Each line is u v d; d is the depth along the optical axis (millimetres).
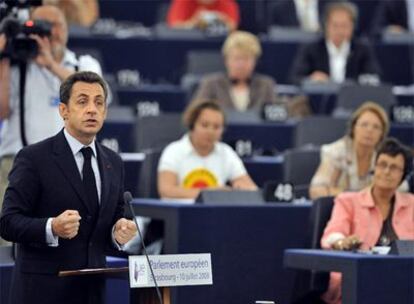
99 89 10906
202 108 16375
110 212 11008
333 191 15922
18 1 13938
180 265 11086
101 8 27812
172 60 24969
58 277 10844
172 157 16312
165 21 27594
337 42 23766
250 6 26984
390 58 25672
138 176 17250
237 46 20656
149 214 15078
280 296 15078
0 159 14039
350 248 13609
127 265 11812
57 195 10844
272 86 20953
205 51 24953
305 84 22797
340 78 23734
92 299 10969
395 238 14047
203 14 25938
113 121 19609
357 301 12586
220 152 16562
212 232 14812
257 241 15000
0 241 13547
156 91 22469
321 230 14086
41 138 13938
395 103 21938
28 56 13656
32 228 10594
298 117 21031
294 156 16703
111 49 24719
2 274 12289
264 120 19891
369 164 16094
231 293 14883
